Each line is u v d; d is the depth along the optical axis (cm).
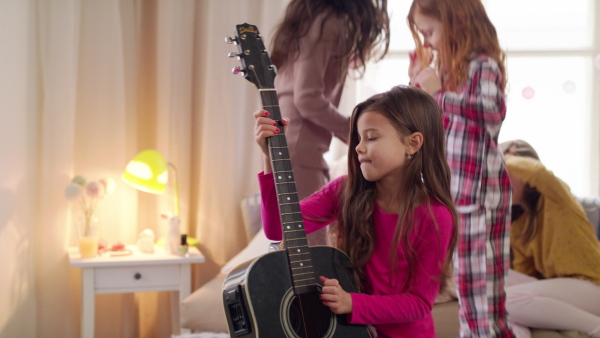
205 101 322
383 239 135
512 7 347
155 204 326
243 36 143
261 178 140
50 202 290
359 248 135
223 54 319
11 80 267
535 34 347
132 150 320
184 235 288
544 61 345
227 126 320
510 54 346
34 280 288
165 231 319
